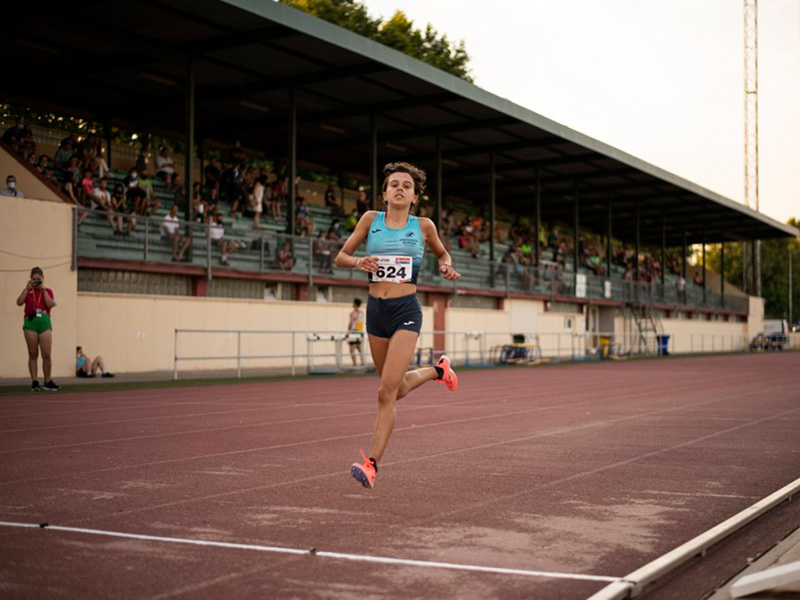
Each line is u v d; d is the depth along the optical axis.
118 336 21.30
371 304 5.70
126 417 10.87
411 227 5.68
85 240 20.14
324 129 33.03
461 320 33.72
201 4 20.81
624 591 3.42
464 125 32.53
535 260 40.81
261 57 24.73
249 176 29.45
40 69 25.75
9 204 18.53
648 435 9.20
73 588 3.48
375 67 25.61
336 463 7.01
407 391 5.88
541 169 41.06
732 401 14.18
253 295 25.22
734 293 67.50
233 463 7.00
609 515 5.04
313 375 22.11
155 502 5.33
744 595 3.48
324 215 33.31
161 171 26.92
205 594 3.41
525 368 29.05
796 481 6.19
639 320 47.44
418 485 6.01
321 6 47.56
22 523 4.71
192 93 23.81
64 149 22.70
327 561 3.93
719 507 5.31
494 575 3.72
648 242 67.00
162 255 22.05
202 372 22.73
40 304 15.24
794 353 55.88
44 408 12.14
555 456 7.53
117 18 21.73
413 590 3.48
